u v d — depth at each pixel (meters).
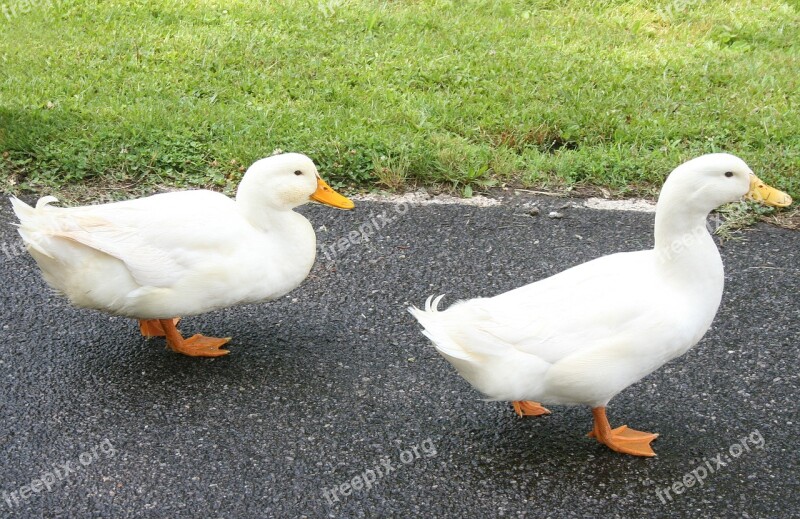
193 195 2.37
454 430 2.22
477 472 2.14
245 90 3.30
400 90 3.32
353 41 3.66
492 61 3.50
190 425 2.22
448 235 2.74
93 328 2.45
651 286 2.13
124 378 2.32
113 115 3.11
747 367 2.36
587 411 2.28
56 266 2.29
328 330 2.46
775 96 3.30
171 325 2.38
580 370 2.10
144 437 2.19
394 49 3.60
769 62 3.56
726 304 2.52
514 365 2.10
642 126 3.14
